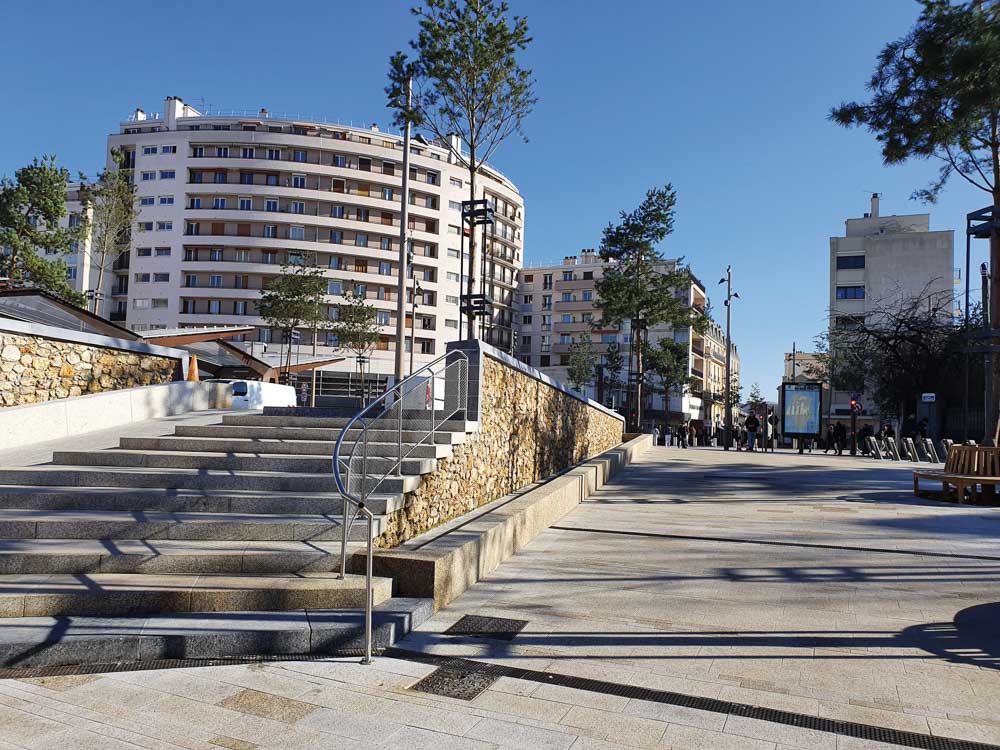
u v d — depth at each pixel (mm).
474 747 3057
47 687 3650
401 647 4348
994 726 3303
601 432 20500
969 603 5355
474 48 16688
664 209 31953
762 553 7180
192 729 3199
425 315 70688
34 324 9586
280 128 67688
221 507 5957
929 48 13273
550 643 4438
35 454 7750
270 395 14062
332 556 5141
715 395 87875
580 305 79938
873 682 3828
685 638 4539
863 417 53094
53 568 4902
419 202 71250
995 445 11852
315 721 3303
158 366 12461
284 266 51250
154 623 4277
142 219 66562
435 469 7125
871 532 8391
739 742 3121
